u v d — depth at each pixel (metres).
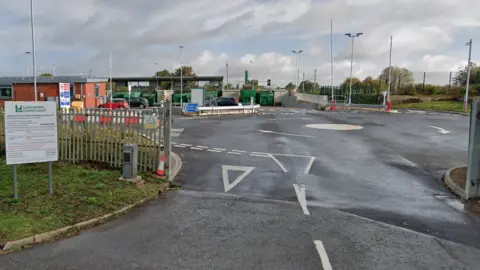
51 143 7.77
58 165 10.32
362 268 5.19
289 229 6.64
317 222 7.04
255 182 10.08
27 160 7.52
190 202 8.18
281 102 63.12
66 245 5.79
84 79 36.75
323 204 8.23
